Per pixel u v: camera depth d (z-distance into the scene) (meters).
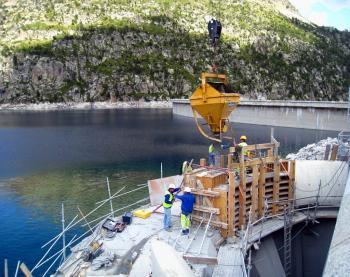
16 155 58.72
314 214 19.83
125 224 16.42
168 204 15.55
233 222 15.57
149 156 56.59
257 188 17.23
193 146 66.38
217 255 13.93
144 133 86.81
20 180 43.00
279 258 17.62
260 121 98.81
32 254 24.06
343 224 9.16
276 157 18.19
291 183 19.19
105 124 111.06
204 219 15.84
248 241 15.62
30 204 34.16
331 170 20.52
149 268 12.07
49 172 46.81
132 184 40.50
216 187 15.98
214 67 16.91
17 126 106.06
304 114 86.19
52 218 30.38
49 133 87.94
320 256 19.86
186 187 15.62
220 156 18.45
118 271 12.60
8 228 28.39
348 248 7.74
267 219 18.34
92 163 51.88
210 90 15.94
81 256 13.70
